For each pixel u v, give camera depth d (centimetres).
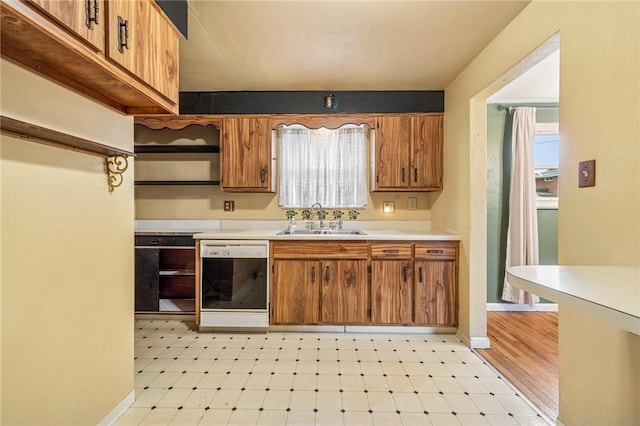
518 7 182
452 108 291
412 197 348
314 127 316
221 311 282
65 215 133
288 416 171
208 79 286
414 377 210
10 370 112
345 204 347
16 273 114
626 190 121
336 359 234
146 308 311
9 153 111
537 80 293
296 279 282
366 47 228
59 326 131
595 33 135
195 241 287
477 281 258
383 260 282
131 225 177
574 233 147
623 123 122
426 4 179
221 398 186
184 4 177
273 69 265
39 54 108
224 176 316
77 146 135
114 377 165
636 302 76
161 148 332
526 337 279
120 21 121
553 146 354
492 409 177
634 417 120
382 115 312
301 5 180
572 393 151
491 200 356
